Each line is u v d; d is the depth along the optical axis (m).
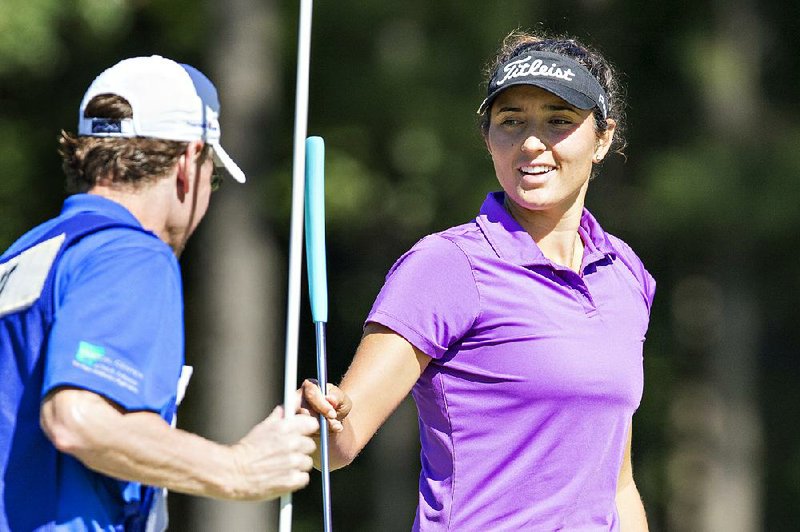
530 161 13.33
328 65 52.69
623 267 13.96
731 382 58.47
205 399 48.38
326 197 51.75
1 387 11.43
